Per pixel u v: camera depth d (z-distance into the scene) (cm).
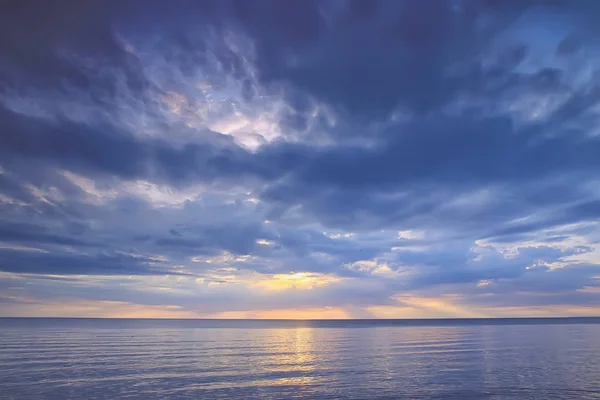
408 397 2988
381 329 15388
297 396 3023
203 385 3406
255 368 4331
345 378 3722
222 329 14850
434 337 9694
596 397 2952
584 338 8681
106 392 3139
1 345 6894
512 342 7694
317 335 10975
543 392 3106
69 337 9169
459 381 3547
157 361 4881
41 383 3459
